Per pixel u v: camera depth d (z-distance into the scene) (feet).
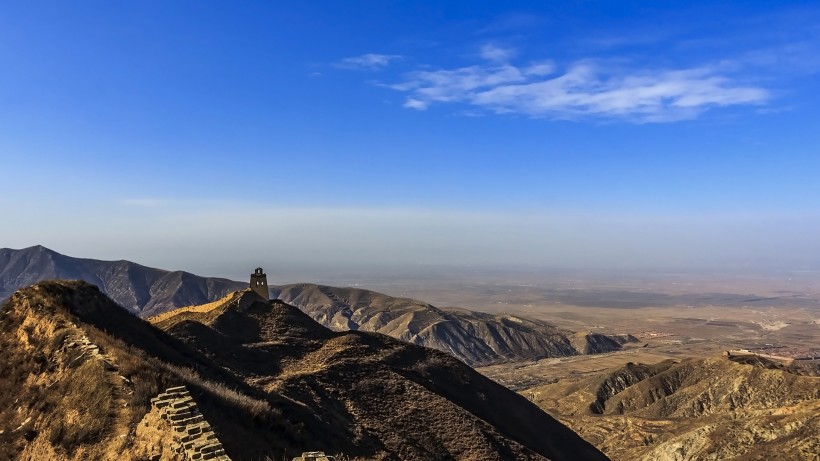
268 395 118.83
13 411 74.64
